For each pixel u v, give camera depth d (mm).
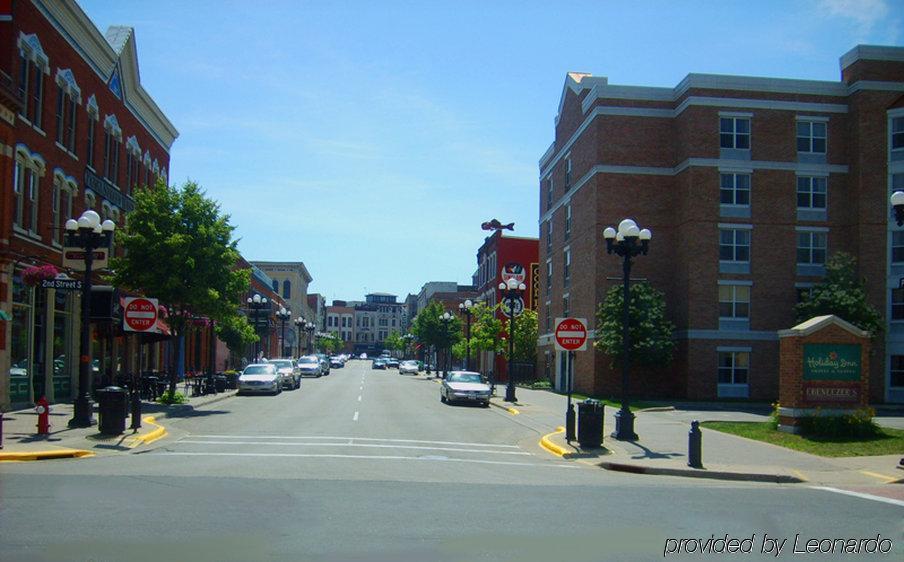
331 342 157125
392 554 7777
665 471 15258
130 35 34094
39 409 17547
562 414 29578
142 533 8445
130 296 34062
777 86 39844
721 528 9531
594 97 41688
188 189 28875
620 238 20156
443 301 97812
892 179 39000
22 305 24812
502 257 64500
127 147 35531
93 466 13828
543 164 54969
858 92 39438
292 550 7836
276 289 110000
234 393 38812
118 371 34688
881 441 19156
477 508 10438
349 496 11141
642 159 41219
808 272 39656
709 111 39438
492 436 22062
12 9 23469
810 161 39906
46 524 8797
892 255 38719
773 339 39062
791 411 20688
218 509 9875
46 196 26438
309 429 22016
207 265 28484
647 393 39938
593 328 40688
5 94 22391
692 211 39031
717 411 31359
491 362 68625
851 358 20859
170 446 17438
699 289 38844
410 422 25250
